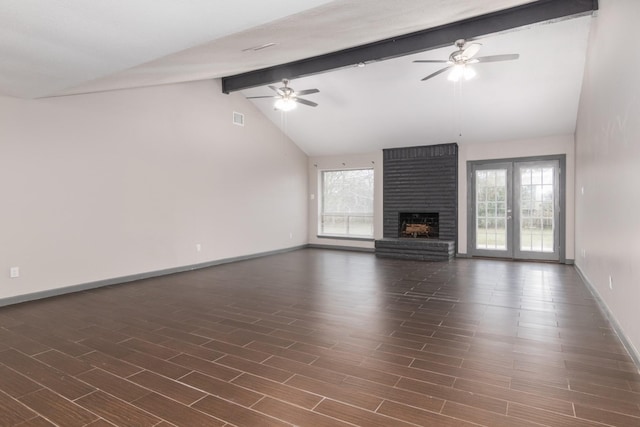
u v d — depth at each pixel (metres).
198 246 6.74
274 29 2.96
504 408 2.15
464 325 3.59
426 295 4.74
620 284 3.21
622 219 3.15
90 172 5.15
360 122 7.85
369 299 4.55
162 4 2.09
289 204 9.10
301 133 8.83
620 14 3.17
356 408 2.16
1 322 3.72
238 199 7.60
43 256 4.68
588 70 5.02
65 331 3.46
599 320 3.72
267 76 6.50
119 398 2.28
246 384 2.45
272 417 2.07
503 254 7.78
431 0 3.07
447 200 8.13
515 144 7.57
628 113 2.93
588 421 2.01
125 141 5.57
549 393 2.31
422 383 2.45
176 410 2.14
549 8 4.18
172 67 3.95
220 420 2.04
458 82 6.13
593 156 4.68
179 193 6.40
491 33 4.48
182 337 3.30
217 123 7.11
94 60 3.03
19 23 2.32
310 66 5.89
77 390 2.38
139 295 4.79
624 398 2.25
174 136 6.30
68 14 2.20
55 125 4.78
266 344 3.13
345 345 3.11
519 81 5.93
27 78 3.54
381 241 8.16
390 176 8.77
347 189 9.58
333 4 2.52
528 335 3.31
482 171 7.94
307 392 2.34
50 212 4.73
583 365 2.70
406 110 7.14
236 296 4.73
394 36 4.89
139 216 5.77
